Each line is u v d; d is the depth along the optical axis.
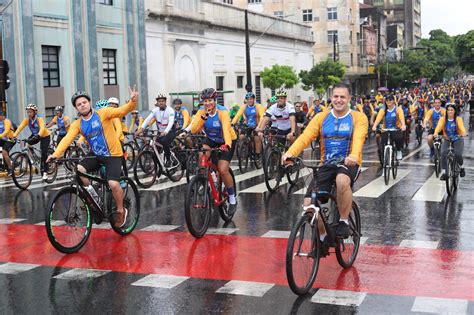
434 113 13.53
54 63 22.70
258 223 9.04
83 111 7.48
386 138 13.61
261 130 12.16
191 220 7.92
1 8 19.67
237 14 39.25
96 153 7.79
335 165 5.93
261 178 13.88
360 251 7.29
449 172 11.05
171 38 30.48
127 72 26.94
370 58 81.06
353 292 5.75
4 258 7.28
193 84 33.25
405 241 7.73
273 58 45.78
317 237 5.85
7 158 13.59
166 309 5.40
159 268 6.71
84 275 6.50
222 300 5.61
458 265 6.61
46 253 7.49
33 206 10.95
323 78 48.84
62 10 22.78
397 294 5.68
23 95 20.83
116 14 26.19
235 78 38.91
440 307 5.31
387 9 136.62
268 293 5.78
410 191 11.63
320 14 67.88
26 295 5.87
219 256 7.18
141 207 10.49
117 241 8.04
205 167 8.35
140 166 12.59
